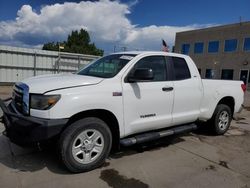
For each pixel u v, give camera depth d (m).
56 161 4.16
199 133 6.43
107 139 3.98
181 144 5.44
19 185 3.38
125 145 4.19
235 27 32.41
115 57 4.70
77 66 19.36
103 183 3.54
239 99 6.50
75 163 3.69
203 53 36.66
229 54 33.16
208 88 5.65
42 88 3.60
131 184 3.56
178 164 4.33
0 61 16.77
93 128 3.82
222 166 4.34
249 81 30.78
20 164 4.01
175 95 4.88
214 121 6.04
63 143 3.59
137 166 4.16
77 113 3.68
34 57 17.81
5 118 3.90
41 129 3.38
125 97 4.12
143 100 4.36
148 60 4.62
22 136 3.52
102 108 3.85
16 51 17.17
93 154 3.90
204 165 4.34
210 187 3.58
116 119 4.07
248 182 3.79
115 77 4.11
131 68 4.31
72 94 3.60
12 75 17.31
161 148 5.11
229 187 3.61
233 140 5.93
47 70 18.41
